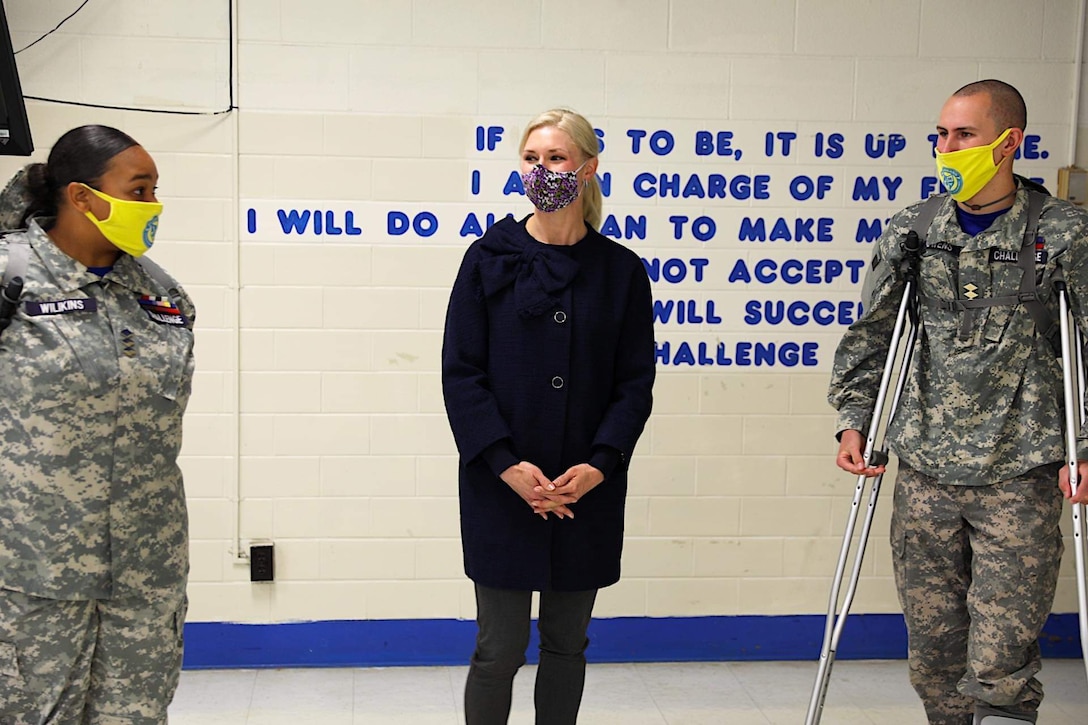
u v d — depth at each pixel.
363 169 3.81
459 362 2.69
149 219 2.25
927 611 2.87
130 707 2.35
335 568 3.92
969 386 2.70
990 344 2.68
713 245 3.95
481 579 2.68
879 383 2.95
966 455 2.71
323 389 3.86
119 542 2.26
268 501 3.87
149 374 2.28
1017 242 2.65
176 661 2.46
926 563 2.85
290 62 3.76
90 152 2.20
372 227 3.83
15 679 2.21
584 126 2.69
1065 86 4.01
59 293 2.21
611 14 3.85
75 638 2.25
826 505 4.07
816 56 3.93
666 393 3.98
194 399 3.81
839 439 2.93
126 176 2.22
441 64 3.81
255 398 3.84
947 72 3.97
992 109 2.59
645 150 3.90
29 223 2.25
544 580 2.66
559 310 2.67
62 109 3.67
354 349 3.86
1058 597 4.13
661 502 4.02
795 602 4.09
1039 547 2.67
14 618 2.20
